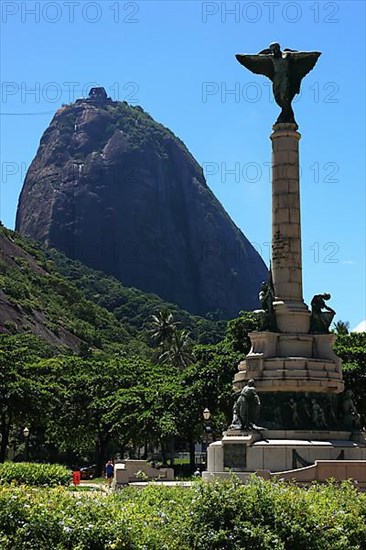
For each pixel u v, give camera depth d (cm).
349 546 2056
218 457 3962
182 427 7669
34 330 15788
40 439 10362
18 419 8288
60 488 2241
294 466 3816
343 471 3594
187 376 7788
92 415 8550
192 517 2048
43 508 1948
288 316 4288
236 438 3919
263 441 3925
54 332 16562
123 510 2059
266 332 4216
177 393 7650
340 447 3888
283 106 4622
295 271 4419
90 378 8850
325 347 4266
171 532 2030
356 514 2158
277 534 1997
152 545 1941
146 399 8038
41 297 18488
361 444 4038
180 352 14362
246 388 4047
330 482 2558
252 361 4200
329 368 4181
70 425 8638
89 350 15662
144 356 17700
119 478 4859
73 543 1889
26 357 9700
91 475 9319
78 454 10775
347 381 6850
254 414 4028
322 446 3862
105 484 6272
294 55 4656
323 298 4366
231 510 2039
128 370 9350
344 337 7731
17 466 4606
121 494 2778
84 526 1911
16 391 8019
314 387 4088
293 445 3847
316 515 2089
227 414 7238
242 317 7531
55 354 13538
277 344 4231
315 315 4334
